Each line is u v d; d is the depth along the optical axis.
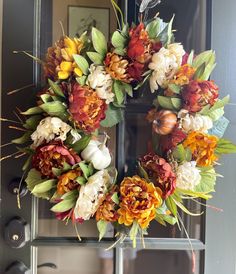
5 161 0.95
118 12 0.96
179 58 0.84
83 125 0.82
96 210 0.83
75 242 0.97
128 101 0.93
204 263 1.00
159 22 0.85
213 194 1.00
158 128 0.86
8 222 0.95
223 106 0.90
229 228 1.00
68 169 0.81
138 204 0.80
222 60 0.99
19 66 0.94
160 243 0.98
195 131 0.83
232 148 0.87
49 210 0.98
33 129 0.86
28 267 0.96
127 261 1.02
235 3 1.00
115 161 0.95
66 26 0.97
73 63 0.81
